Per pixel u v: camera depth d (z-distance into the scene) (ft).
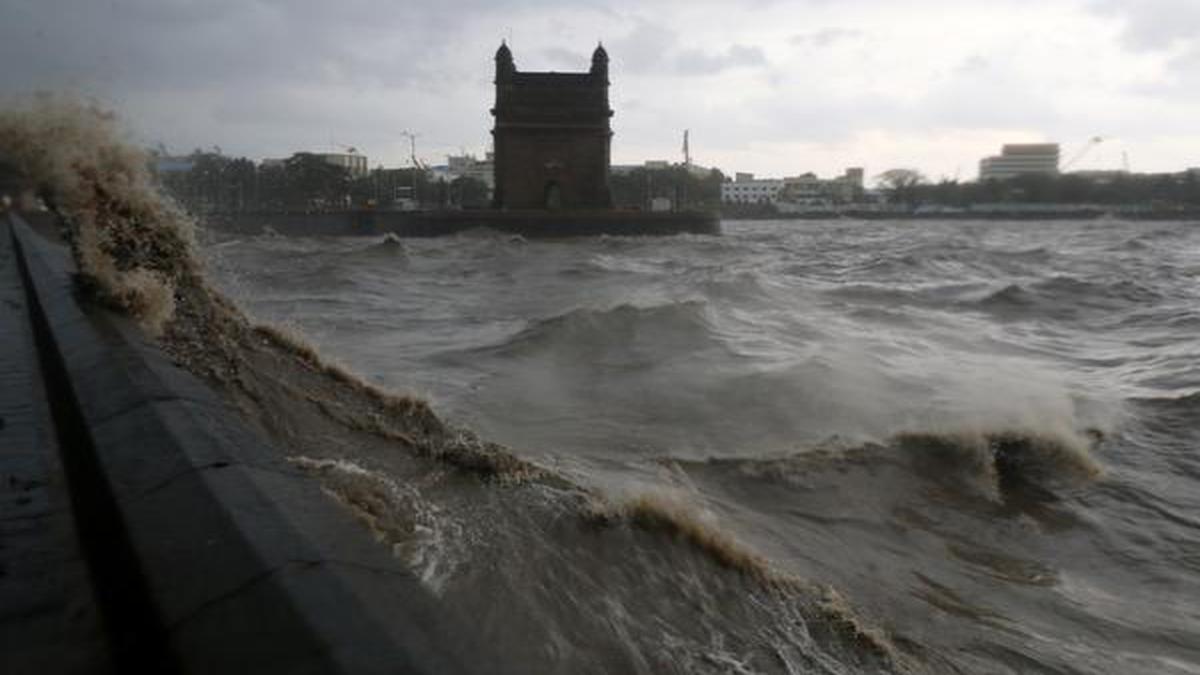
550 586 14.48
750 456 27.02
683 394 34.50
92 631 8.58
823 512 23.59
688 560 17.15
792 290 77.61
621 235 244.22
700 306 53.72
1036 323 66.23
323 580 7.83
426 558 14.11
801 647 15.29
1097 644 17.54
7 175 65.31
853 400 33.27
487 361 42.19
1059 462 28.84
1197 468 29.19
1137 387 40.47
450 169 599.57
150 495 10.14
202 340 23.71
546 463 23.72
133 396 14.11
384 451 19.71
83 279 25.03
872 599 18.42
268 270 102.83
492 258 150.10
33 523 11.30
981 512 24.93
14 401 17.58
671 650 13.91
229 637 6.98
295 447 18.47
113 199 30.50
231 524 9.00
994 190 563.07
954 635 17.26
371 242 210.38
